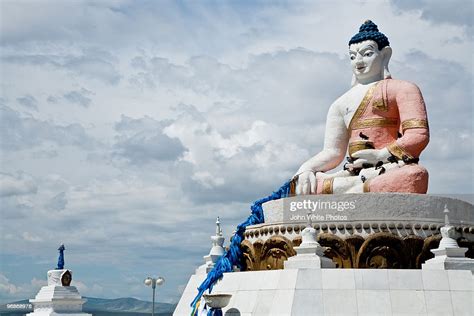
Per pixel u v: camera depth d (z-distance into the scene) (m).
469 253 24.20
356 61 28.28
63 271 38.88
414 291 20.38
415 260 23.28
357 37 28.52
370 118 27.39
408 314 20.02
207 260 28.47
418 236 23.44
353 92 28.28
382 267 23.08
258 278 21.80
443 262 21.14
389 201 23.77
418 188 25.23
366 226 23.38
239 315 21.22
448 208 24.34
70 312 38.44
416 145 25.94
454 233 22.20
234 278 22.86
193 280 27.38
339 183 26.16
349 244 23.23
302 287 20.28
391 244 23.14
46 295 38.59
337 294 20.22
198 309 24.12
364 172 26.42
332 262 21.59
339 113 28.31
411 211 23.80
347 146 28.39
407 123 26.45
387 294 20.25
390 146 26.36
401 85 27.22
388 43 28.44
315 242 21.30
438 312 20.14
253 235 24.97
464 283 20.64
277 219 24.81
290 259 21.34
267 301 20.84
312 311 19.95
